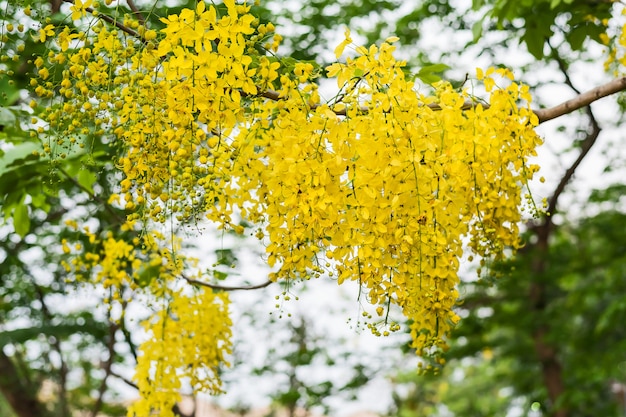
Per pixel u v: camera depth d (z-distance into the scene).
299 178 2.11
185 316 3.28
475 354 9.46
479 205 2.34
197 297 3.31
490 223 2.40
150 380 3.18
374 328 2.20
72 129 2.04
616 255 8.27
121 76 2.02
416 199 2.17
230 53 2.05
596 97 2.59
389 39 2.18
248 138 2.15
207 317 3.29
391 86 2.15
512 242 2.46
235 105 2.08
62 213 5.52
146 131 2.06
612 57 3.57
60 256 6.01
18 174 3.38
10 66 2.30
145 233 2.36
